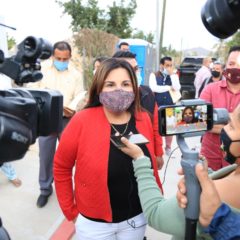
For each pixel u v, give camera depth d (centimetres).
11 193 396
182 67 1472
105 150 178
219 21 108
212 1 109
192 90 1393
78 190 188
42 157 360
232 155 109
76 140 183
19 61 116
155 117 246
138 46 1181
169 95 535
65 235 314
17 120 88
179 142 109
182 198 103
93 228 188
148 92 277
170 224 118
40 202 363
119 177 179
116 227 187
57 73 375
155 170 193
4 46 504
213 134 263
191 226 103
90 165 178
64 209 199
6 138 83
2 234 117
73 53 1193
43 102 103
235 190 105
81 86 393
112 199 182
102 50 1237
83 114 187
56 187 199
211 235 100
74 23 1788
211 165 270
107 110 186
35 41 112
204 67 812
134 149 159
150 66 1410
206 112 112
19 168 471
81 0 1759
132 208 186
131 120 190
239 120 106
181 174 110
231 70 259
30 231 320
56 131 108
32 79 122
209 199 97
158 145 251
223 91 273
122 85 185
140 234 196
